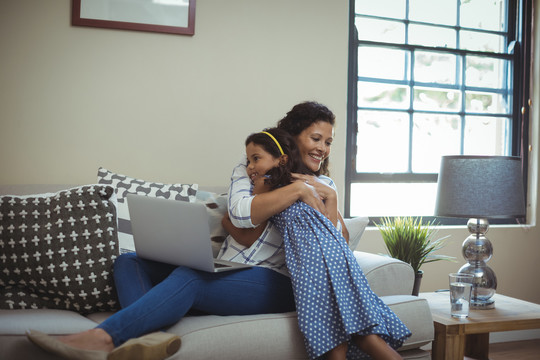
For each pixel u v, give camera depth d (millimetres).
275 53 2865
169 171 2727
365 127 3191
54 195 1924
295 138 2109
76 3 2580
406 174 3266
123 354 1370
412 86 3271
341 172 2975
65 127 2598
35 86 2559
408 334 1699
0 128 2518
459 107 3373
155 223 1718
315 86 2930
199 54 2758
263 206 1765
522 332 3121
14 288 1823
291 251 1751
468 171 2488
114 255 1892
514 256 3352
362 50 3166
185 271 1677
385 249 3076
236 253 1904
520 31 3449
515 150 3459
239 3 2809
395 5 3221
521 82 3455
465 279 2195
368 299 1672
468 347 2721
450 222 3342
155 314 1527
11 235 1820
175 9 2707
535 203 3404
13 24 2525
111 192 1941
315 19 2926
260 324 1662
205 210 1577
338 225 1894
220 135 2791
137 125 2684
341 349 1656
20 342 1485
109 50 2643
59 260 1822
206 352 1542
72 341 1404
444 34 3328
